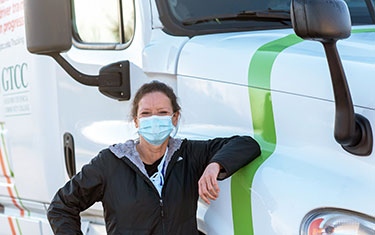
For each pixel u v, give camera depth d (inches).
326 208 106.0
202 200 126.8
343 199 104.5
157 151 124.7
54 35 131.8
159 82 126.0
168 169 123.4
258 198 114.2
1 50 182.4
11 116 177.6
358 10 154.1
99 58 149.6
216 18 143.6
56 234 126.9
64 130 158.6
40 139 165.2
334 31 99.0
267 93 118.9
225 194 120.7
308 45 123.4
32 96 166.7
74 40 157.0
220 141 123.4
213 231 121.5
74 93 155.4
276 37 131.1
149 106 122.3
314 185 108.3
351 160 107.1
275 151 116.6
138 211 121.6
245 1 147.0
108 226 125.3
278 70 118.3
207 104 128.6
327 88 111.6
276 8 147.2
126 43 145.9
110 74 141.6
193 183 123.9
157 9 141.6
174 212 121.8
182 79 133.0
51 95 162.1
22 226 179.9
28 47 134.1
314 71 114.0
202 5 144.7
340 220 104.7
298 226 108.1
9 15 178.7
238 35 136.3
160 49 137.3
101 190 125.7
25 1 133.5
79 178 125.7
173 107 124.3
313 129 112.4
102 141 148.1
